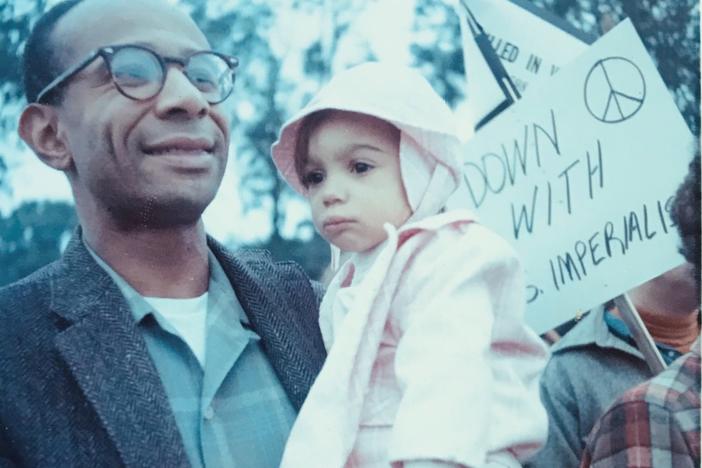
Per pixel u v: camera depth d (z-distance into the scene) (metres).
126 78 1.58
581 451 2.09
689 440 1.52
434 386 1.37
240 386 1.63
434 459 1.33
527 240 2.08
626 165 1.99
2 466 1.46
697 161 1.96
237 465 1.56
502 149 2.12
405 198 1.58
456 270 1.47
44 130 1.67
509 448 1.46
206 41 1.69
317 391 1.47
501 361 1.51
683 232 1.94
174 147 1.60
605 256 1.99
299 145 1.64
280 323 1.71
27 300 1.58
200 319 1.68
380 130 1.58
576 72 2.05
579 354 2.15
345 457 1.45
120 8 1.63
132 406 1.47
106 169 1.59
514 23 2.25
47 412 1.47
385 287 1.51
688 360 1.62
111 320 1.55
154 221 1.62
